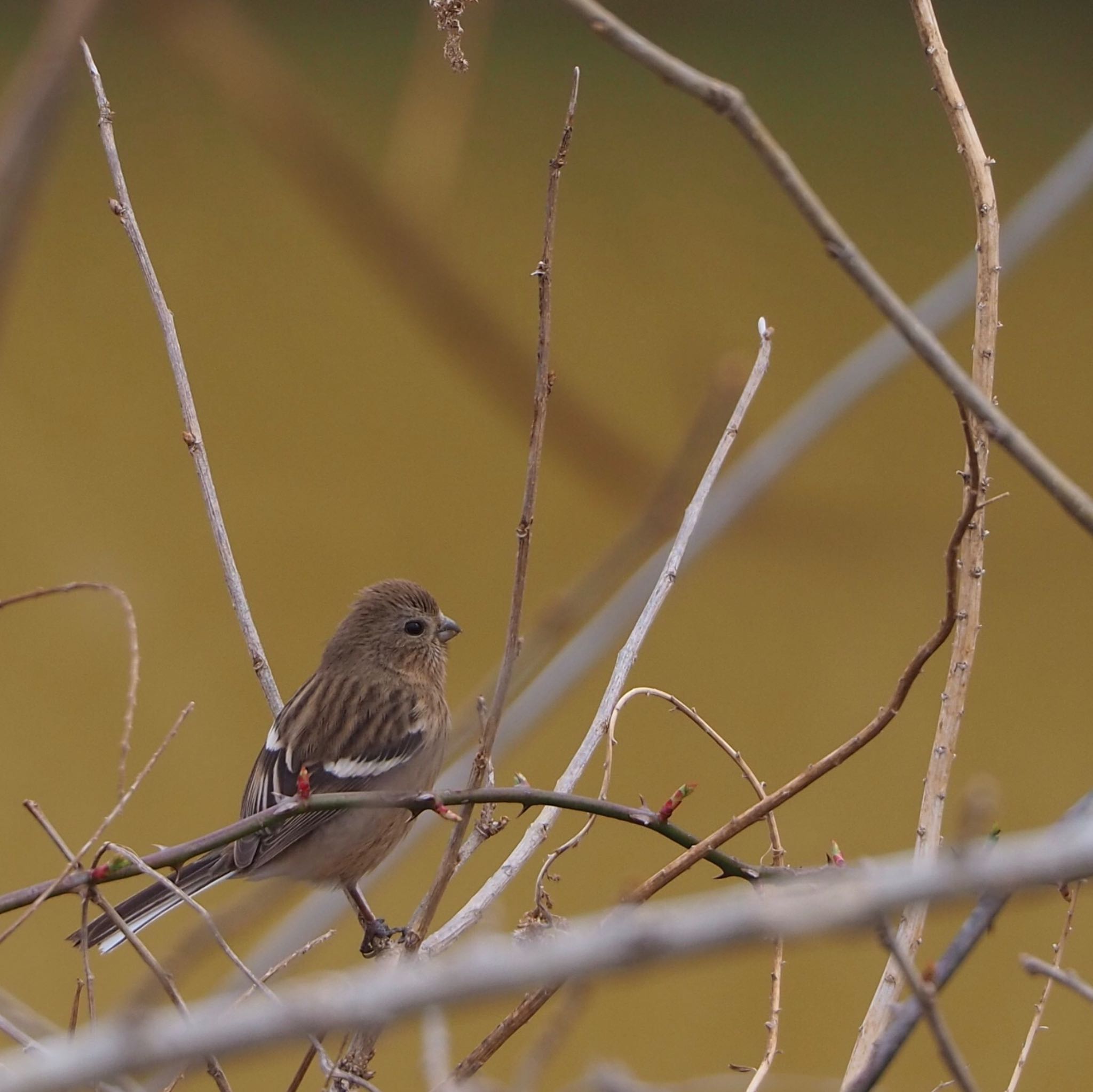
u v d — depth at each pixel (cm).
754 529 1694
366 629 885
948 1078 1227
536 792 509
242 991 570
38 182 394
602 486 927
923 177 2216
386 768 840
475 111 2278
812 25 2388
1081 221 2206
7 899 465
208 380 1958
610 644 799
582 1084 377
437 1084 446
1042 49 2362
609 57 2359
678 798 511
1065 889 433
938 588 1770
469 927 561
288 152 561
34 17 1936
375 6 2184
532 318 1977
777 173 381
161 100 2208
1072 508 397
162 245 2092
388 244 604
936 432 1919
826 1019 1265
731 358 816
